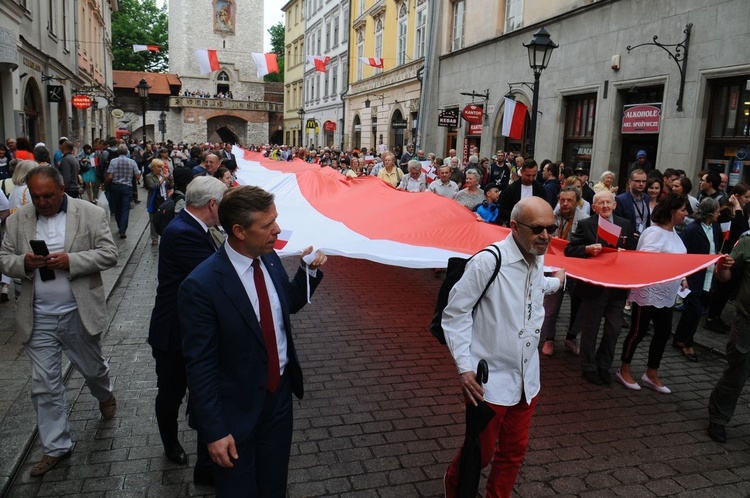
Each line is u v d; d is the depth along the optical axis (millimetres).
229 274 2646
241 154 16188
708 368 6152
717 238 6820
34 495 3586
